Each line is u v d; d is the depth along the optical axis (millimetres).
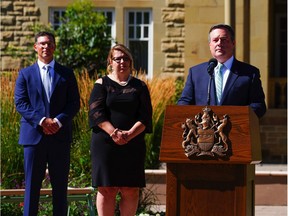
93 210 8938
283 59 20109
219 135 5906
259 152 6375
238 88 6832
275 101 19188
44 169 8242
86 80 11992
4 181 11039
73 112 8305
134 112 7535
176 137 5949
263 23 18297
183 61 18500
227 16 13438
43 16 18625
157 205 10703
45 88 8297
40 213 9602
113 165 7430
